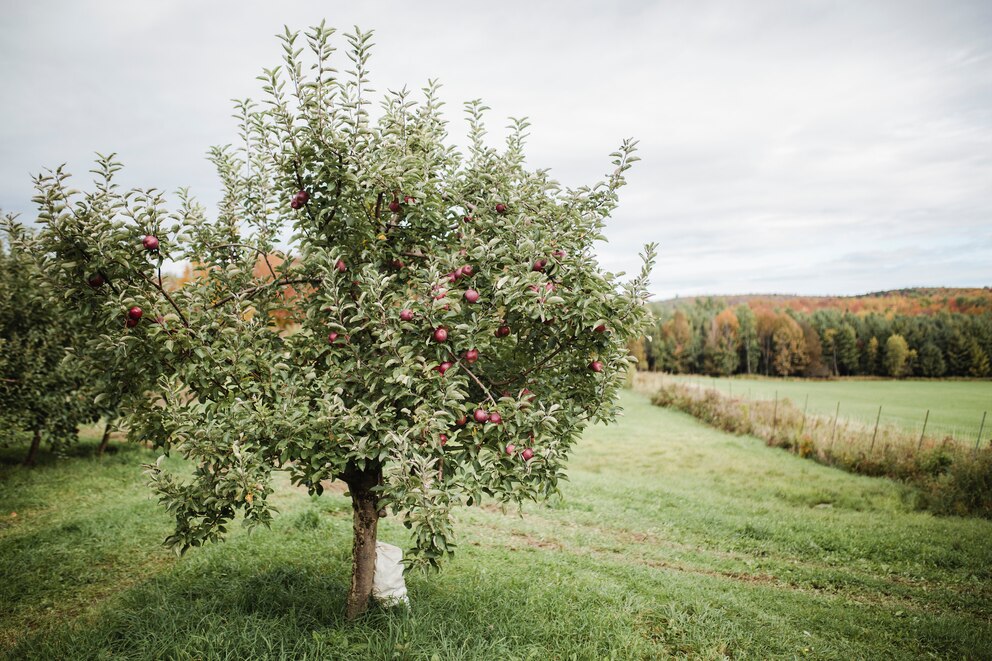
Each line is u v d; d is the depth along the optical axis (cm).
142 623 536
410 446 459
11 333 1234
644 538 1070
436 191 536
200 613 558
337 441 482
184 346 471
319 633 525
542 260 514
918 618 725
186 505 485
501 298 496
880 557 988
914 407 3238
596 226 570
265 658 465
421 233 563
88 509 1029
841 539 1062
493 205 563
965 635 675
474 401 573
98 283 459
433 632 530
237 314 500
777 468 1719
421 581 696
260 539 848
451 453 525
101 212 448
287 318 602
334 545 836
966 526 1152
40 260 450
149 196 461
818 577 890
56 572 727
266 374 511
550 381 580
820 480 1569
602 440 2223
